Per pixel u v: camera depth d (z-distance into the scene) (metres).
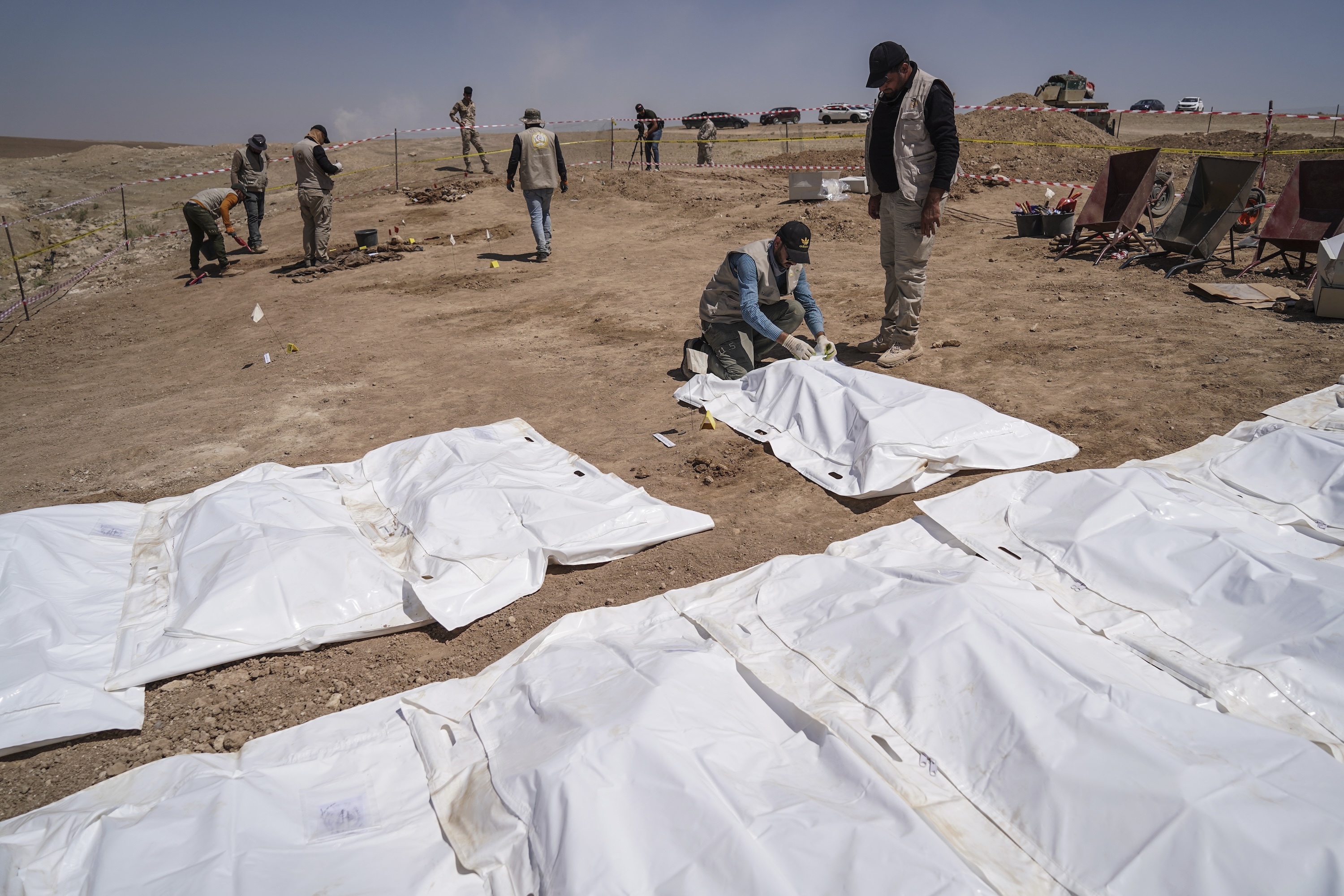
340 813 2.32
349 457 5.23
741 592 3.29
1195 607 2.90
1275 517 3.52
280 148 21.09
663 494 4.46
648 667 2.60
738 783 2.16
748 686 2.67
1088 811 2.00
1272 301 6.74
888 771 2.22
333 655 3.30
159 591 3.55
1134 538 3.21
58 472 5.31
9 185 17.11
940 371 5.88
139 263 13.05
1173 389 5.14
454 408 6.00
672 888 1.87
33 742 2.76
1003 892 1.92
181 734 2.89
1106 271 8.46
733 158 27.61
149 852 2.09
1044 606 2.99
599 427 5.44
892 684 2.52
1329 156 15.30
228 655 3.21
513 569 3.68
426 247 12.40
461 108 18.27
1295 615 2.71
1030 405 5.14
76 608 3.38
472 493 4.06
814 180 13.53
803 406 4.89
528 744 2.40
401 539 3.93
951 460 4.30
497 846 2.10
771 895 1.79
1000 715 2.30
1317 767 2.03
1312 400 4.54
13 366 8.34
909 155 5.44
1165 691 2.54
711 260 10.77
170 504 4.33
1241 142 18.62
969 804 2.17
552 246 12.20
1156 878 1.83
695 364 5.95
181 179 14.70
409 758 2.55
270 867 2.06
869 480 4.16
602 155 24.34
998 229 11.30
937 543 3.61
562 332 7.91
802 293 6.02
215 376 7.35
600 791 2.08
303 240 12.81
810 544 3.85
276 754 2.58
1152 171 8.83
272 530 3.72
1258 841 1.80
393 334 8.20
